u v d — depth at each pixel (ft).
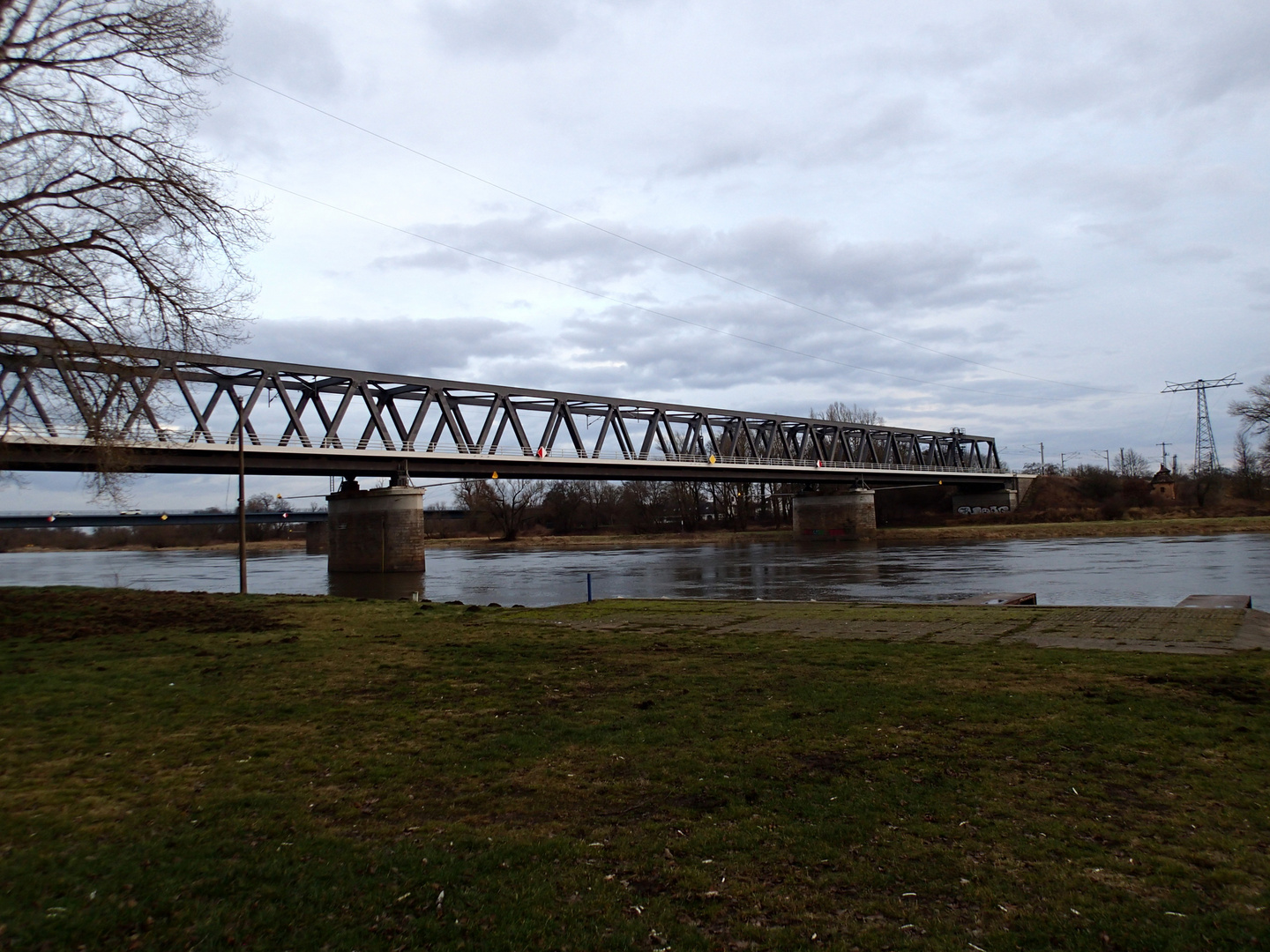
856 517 384.88
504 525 475.72
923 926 15.89
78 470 183.21
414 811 22.67
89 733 30.53
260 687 38.93
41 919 16.07
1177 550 227.20
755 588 151.94
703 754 27.27
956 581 153.58
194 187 63.77
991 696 34.73
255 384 212.84
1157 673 39.09
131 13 60.90
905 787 23.54
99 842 20.25
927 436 450.71
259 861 19.03
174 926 15.93
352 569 248.32
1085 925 15.74
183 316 63.10
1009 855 18.98
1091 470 488.85
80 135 59.72
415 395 252.42
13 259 56.59
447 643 53.57
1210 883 17.37
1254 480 401.08
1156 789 23.04
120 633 57.00
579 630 61.11
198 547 586.45
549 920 16.22
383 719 32.81
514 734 30.25
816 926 15.97
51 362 62.18
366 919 16.29
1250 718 30.04
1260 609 94.27
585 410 289.94
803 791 23.48
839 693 36.04
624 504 532.32
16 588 85.61
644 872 18.52
